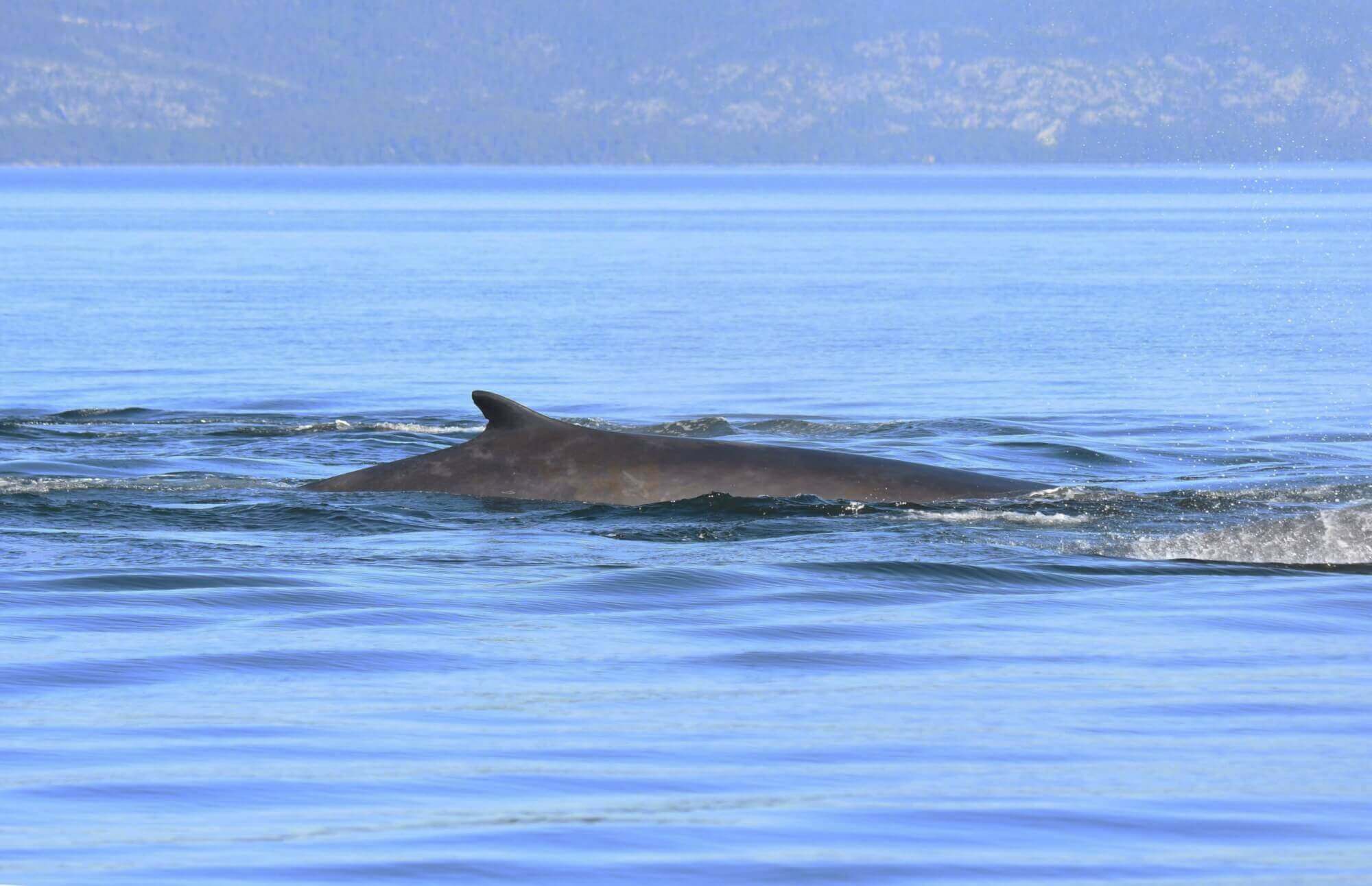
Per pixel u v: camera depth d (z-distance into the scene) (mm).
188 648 46656
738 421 106438
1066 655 46250
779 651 46719
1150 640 48031
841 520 64000
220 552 60156
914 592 54375
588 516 65000
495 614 51125
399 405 124750
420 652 46375
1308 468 86812
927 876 28719
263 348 168000
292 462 86062
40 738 37500
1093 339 175875
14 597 53281
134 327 190375
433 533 62906
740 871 28844
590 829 31094
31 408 120875
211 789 33750
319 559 59125
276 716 39562
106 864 28859
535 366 153625
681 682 43188
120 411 112312
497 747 36906
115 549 60656
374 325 195375
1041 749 37031
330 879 28188
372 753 36406
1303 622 50156
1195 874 28828
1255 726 39062
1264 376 141250
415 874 28484
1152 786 34156
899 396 129750
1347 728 38844
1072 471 85812
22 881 27891
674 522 63906
